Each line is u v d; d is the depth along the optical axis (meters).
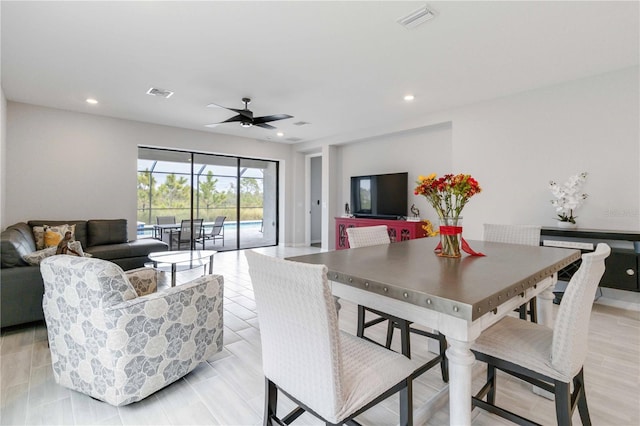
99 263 1.67
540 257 1.79
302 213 8.02
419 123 5.12
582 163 3.55
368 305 1.38
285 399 1.82
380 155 6.28
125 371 1.68
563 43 2.78
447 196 1.83
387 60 3.11
